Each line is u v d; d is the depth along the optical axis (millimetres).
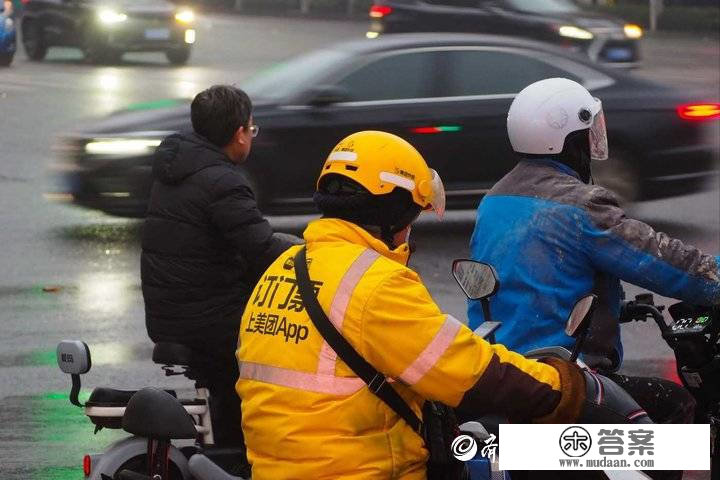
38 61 35312
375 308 3559
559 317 4828
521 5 25312
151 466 5250
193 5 58531
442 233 14531
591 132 5016
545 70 14438
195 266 5910
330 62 14172
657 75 31516
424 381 3559
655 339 10234
